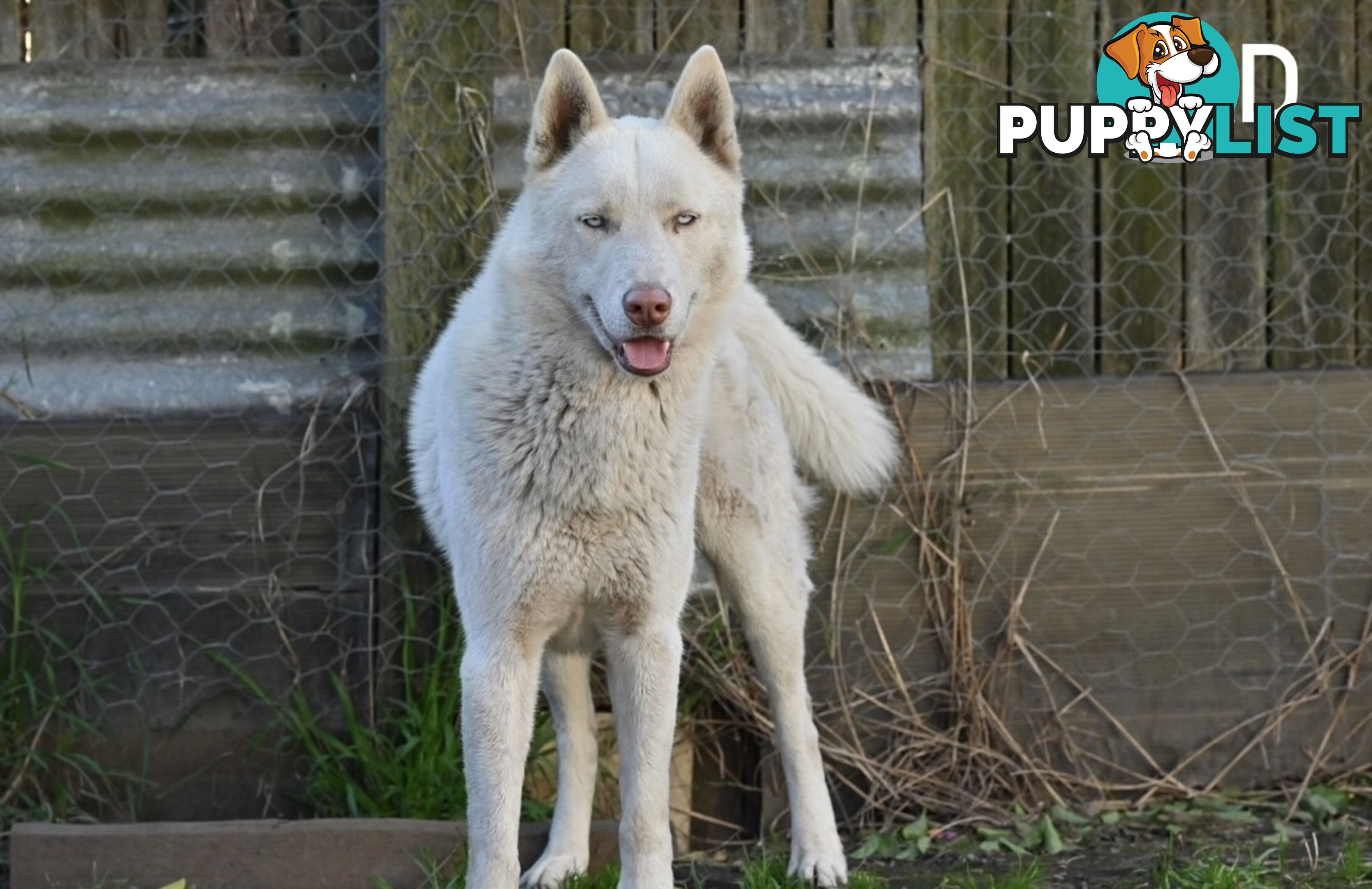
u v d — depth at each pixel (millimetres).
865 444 4594
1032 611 5098
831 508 5051
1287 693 5094
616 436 3523
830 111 5043
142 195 4855
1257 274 5105
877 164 5062
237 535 4887
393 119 4762
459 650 4754
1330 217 5098
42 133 4820
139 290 4875
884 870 4426
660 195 3496
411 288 4801
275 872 4195
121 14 4867
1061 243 5102
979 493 5078
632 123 3725
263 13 4902
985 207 5094
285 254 4902
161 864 4172
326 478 4914
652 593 3646
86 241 4852
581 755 4238
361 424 4914
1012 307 5117
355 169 4914
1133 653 5117
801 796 4289
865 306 5074
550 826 4352
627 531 3582
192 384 4891
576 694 4230
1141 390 5094
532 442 3521
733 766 5121
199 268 4883
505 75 4945
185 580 4879
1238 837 4633
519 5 4938
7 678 4723
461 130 4793
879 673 5055
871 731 5035
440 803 4582
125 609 4863
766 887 4031
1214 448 5094
